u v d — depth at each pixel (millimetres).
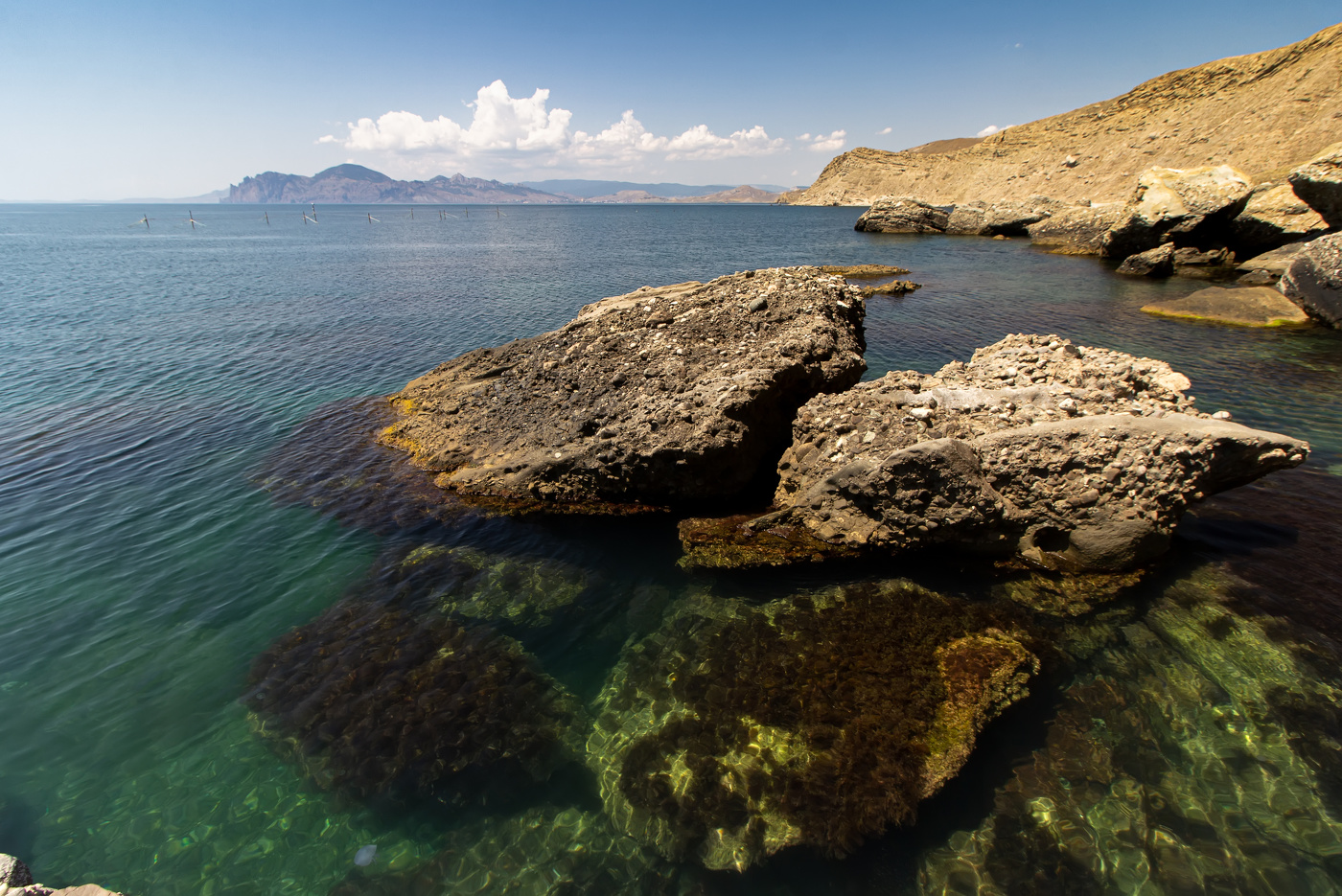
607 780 6566
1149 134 95812
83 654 8672
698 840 5918
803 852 5746
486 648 8609
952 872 5531
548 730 7223
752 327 14898
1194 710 7031
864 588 9336
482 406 15438
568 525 11711
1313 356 21859
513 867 5812
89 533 11727
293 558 10930
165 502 12836
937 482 9461
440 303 36062
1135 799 6102
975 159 148875
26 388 20141
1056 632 8258
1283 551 9812
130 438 16188
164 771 6867
